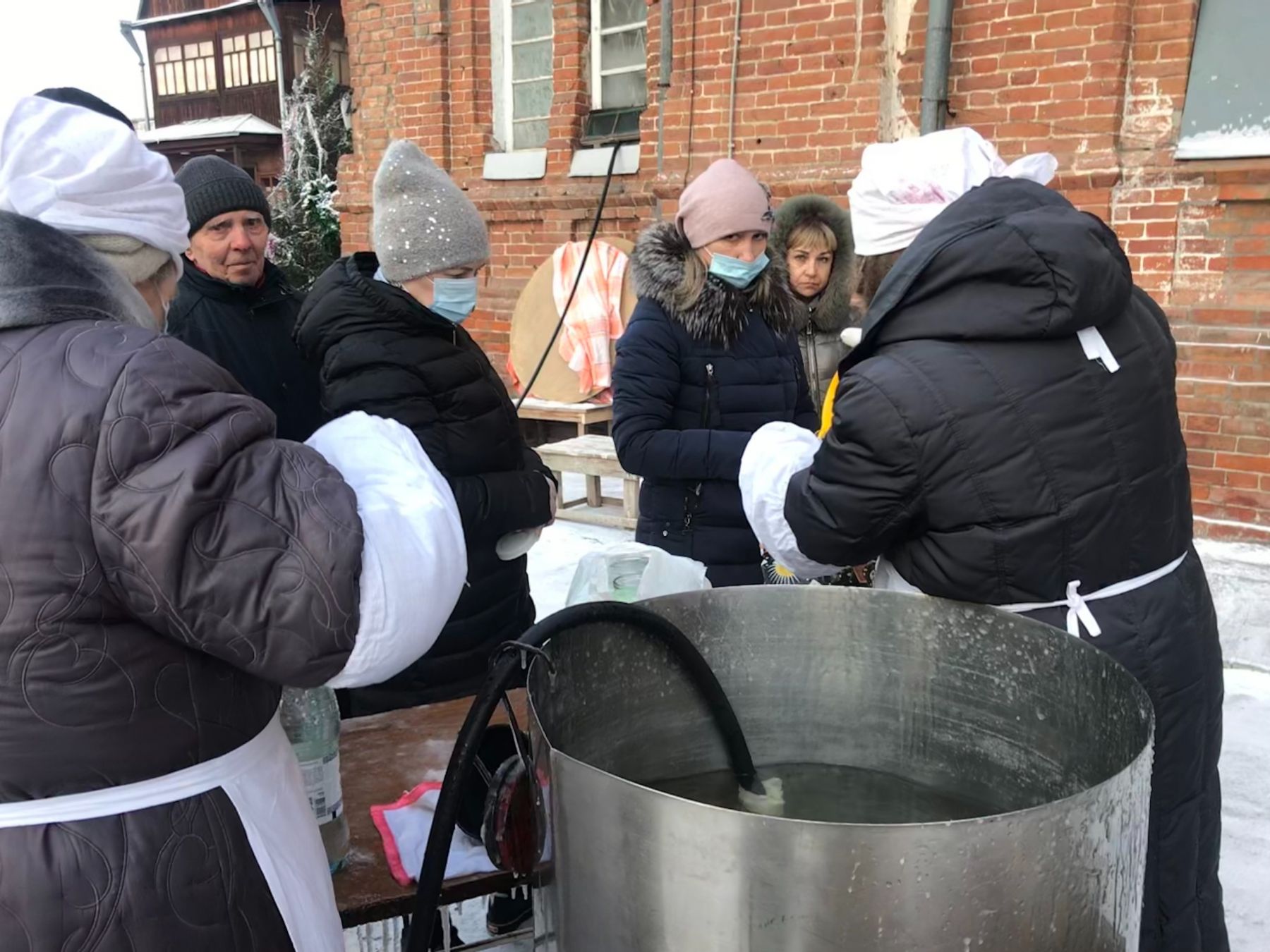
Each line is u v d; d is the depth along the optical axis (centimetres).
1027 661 123
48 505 77
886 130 419
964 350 126
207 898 86
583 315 551
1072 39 365
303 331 194
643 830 85
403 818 129
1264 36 334
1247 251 342
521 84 590
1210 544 344
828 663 139
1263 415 339
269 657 81
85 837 81
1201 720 136
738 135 462
